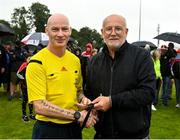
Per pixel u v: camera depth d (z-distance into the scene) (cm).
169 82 1366
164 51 1359
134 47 356
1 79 1436
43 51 357
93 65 365
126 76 345
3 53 1400
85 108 351
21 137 853
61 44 350
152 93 344
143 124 350
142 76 344
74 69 365
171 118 1150
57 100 354
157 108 1320
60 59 357
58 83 353
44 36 1841
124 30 350
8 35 1573
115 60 350
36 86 347
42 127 359
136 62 348
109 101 338
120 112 346
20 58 1333
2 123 1008
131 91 341
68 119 349
